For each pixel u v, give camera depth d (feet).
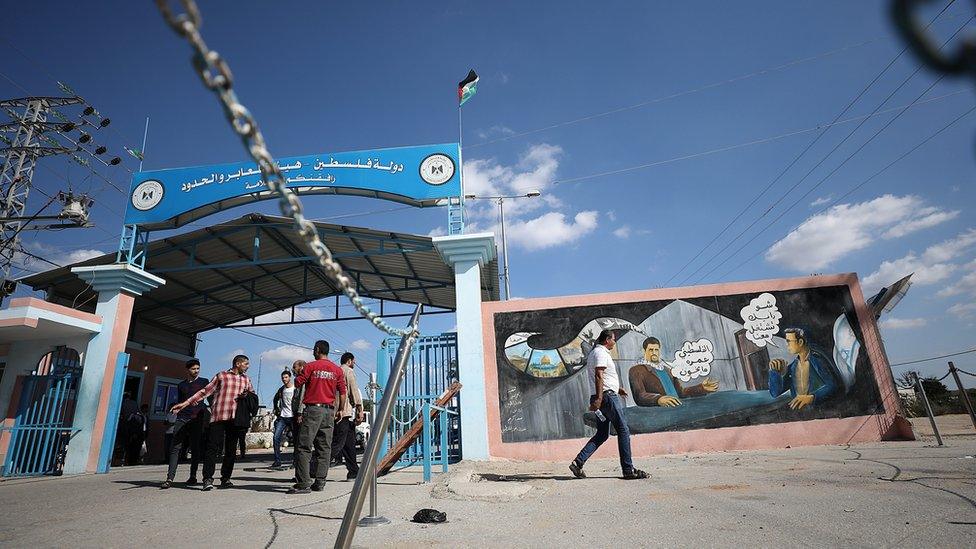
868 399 30.96
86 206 58.59
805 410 30.96
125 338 37.73
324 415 20.12
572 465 21.07
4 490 24.63
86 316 35.94
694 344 32.30
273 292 59.36
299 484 19.35
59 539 12.87
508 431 31.27
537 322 33.17
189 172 40.04
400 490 19.39
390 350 33.81
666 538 10.53
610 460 28.25
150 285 39.81
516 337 32.96
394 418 31.76
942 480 14.93
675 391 31.60
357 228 40.40
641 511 13.29
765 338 32.24
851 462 20.58
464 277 34.37
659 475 20.35
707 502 13.97
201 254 46.62
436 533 11.89
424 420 22.21
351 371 24.97
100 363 35.94
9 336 36.88
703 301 33.09
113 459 44.78
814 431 30.50
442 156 37.81
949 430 34.19
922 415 54.19
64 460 33.99
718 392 31.48
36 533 13.69
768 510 12.48
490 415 31.63
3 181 72.38
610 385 20.84
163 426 56.24
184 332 62.85
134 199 39.86
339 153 38.68
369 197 38.40
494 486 18.57
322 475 20.11
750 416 30.96
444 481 21.12
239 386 22.70
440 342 34.32
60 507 18.20
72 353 37.01
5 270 68.59
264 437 92.58
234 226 42.19
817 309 32.63
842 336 32.14
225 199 39.01
